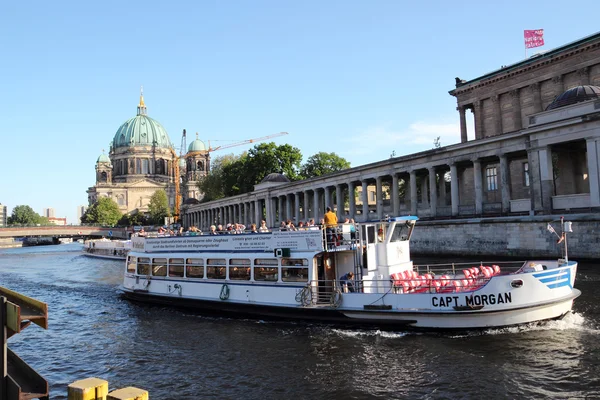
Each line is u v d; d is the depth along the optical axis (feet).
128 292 101.24
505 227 148.77
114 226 566.77
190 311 86.43
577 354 52.06
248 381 49.88
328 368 52.44
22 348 67.97
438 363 51.85
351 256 72.95
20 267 224.53
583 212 136.36
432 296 62.13
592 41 186.91
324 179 270.46
